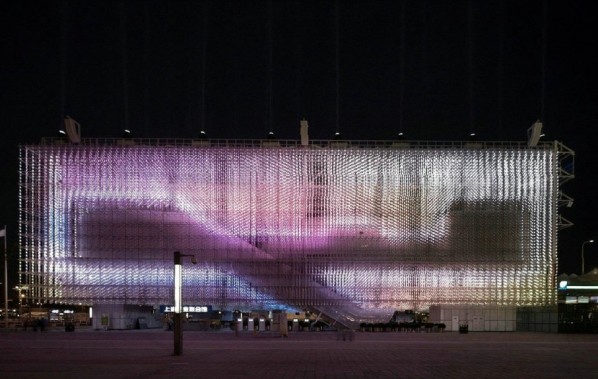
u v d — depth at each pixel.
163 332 68.25
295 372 26.55
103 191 76.50
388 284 76.19
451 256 76.25
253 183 76.94
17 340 52.56
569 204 79.12
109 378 24.39
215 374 25.70
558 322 73.56
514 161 76.81
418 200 76.62
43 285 75.88
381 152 77.00
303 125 77.31
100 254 76.25
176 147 76.88
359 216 76.62
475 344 47.78
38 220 76.12
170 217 76.69
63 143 77.25
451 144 78.50
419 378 24.55
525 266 76.19
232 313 83.88
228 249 76.62
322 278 76.31
